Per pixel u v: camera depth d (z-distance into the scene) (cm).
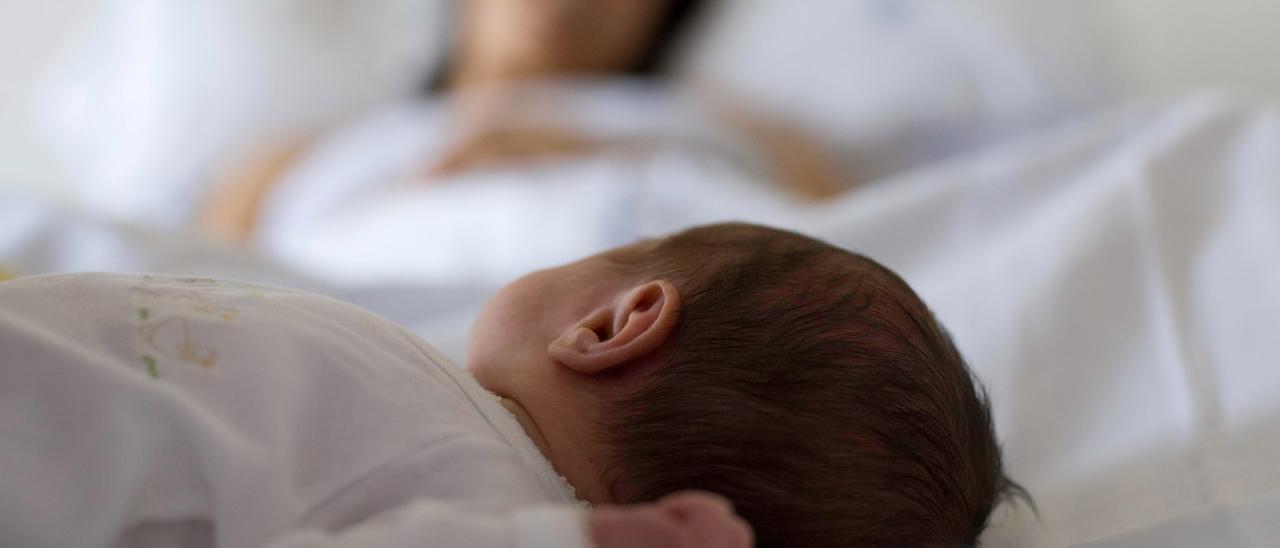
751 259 68
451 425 56
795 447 60
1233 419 86
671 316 63
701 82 212
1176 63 186
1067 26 184
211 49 210
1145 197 111
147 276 59
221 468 50
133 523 50
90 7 222
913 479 62
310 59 214
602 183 156
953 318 103
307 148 210
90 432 50
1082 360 96
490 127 181
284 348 55
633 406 62
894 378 63
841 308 65
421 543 46
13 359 50
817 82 201
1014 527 76
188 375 53
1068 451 88
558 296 70
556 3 214
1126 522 77
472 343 70
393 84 222
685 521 47
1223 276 102
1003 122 187
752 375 61
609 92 200
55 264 113
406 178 177
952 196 121
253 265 117
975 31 187
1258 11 182
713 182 157
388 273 154
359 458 54
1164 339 96
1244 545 69
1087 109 183
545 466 60
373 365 57
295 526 51
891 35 195
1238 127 118
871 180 195
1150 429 87
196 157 207
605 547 47
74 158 222
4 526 47
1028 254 109
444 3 223
